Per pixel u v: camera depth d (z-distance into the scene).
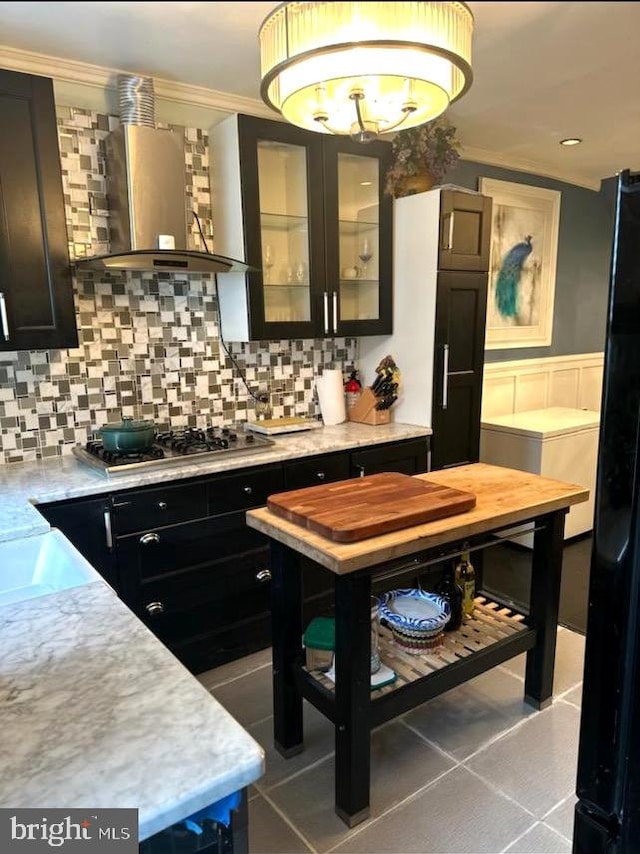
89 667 0.94
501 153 3.98
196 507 2.46
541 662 2.26
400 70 1.55
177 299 2.89
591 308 5.05
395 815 1.80
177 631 2.49
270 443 2.76
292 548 1.77
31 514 1.86
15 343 2.17
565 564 3.70
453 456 3.33
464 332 3.24
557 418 4.14
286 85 1.66
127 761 0.73
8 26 1.63
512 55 2.34
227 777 0.71
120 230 2.54
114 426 2.47
